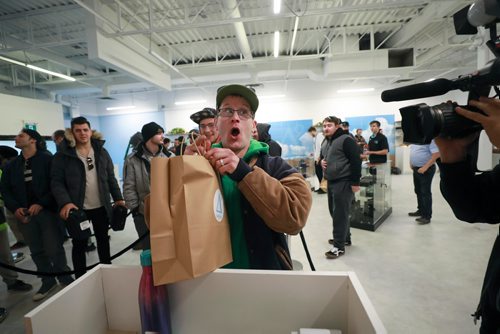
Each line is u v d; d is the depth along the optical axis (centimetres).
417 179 367
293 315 60
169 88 670
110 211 218
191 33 524
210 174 61
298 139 871
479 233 314
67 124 859
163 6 407
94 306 66
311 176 731
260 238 79
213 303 62
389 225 361
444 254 265
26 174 216
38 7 397
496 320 70
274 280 60
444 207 436
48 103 677
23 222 215
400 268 242
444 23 504
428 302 191
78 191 202
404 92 66
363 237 323
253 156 88
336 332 56
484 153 329
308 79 860
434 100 651
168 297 63
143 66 539
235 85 84
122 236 370
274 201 69
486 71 54
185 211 56
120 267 68
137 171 235
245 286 61
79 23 454
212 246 60
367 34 580
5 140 555
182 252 56
